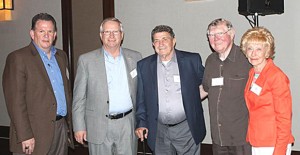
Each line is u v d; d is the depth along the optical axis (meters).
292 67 4.83
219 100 3.11
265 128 2.67
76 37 6.12
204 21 5.20
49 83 3.23
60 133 3.33
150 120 3.35
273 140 2.64
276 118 2.62
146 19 5.54
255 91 2.71
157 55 3.40
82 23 6.06
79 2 6.05
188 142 3.37
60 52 3.49
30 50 3.22
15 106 3.08
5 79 3.17
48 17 3.23
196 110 3.34
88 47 6.06
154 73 3.34
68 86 3.47
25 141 3.10
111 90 3.35
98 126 3.34
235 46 3.13
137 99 3.41
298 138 4.86
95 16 5.97
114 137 3.37
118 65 3.39
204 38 5.21
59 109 3.30
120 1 5.70
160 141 3.41
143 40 5.58
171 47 3.25
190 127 3.30
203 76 3.30
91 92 3.36
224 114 3.08
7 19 6.57
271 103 2.65
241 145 3.06
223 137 3.10
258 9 4.20
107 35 3.29
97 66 3.35
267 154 2.68
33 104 3.16
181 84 3.29
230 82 3.07
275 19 4.86
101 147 3.37
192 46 5.29
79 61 3.40
